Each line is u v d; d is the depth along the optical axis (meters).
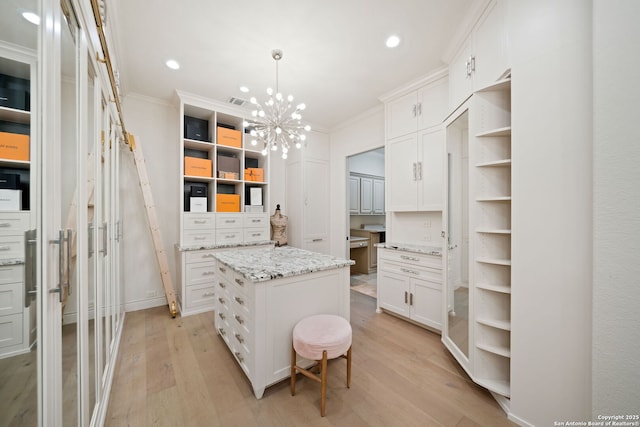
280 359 1.69
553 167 1.27
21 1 0.71
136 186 3.07
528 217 1.36
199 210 3.14
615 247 0.98
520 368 1.40
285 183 4.43
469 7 1.80
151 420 1.43
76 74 1.05
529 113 1.35
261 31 2.02
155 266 3.20
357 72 2.64
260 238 3.55
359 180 5.52
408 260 2.76
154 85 2.87
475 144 1.73
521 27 1.40
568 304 1.23
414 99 2.89
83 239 1.08
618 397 0.98
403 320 2.87
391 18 1.90
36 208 0.73
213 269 3.12
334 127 4.30
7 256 0.67
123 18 1.86
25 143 0.72
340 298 2.02
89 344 1.25
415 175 2.87
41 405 0.73
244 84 2.86
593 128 1.07
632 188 0.94
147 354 2.10
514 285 1.42
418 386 1.73
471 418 1.46
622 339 0.97
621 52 0.96
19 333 0.69
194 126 3.29
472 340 1.71
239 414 1.47
